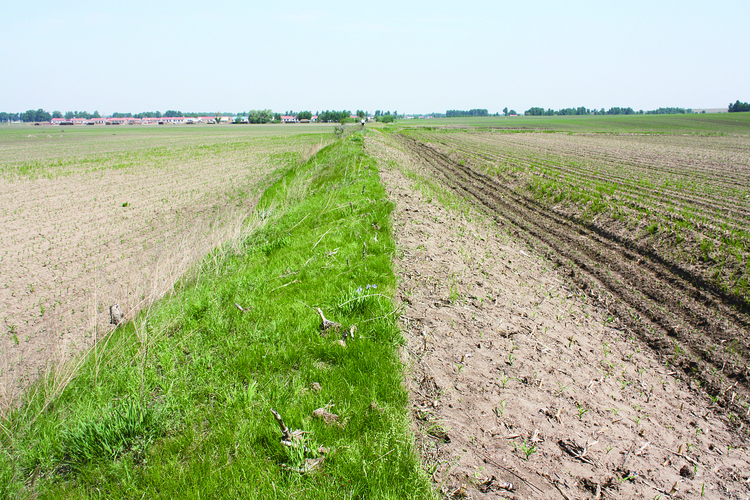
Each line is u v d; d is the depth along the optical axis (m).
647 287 7.09
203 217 13.92
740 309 6.05
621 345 5.35
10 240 11.74
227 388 3.71
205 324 4.84
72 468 3.07
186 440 3.15
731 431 3.93
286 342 4.37
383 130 69.19
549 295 6.66
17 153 44.38
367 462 2.89
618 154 27.28
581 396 4.10
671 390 4.50
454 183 17.69
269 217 10.17
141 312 5.60
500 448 3.23
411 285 5.92
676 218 10.22
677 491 3.13
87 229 12.77
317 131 86.56
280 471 2.84
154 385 3.86
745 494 3.19
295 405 3.43
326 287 5.61
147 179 22.77
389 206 9.88
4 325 6.91
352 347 4.22
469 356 4.41
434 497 2.68
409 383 3.85
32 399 3.82
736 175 17.67
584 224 11.00
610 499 2.94
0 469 3.01
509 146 35.19
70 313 7.21
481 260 7.60
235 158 32.44
